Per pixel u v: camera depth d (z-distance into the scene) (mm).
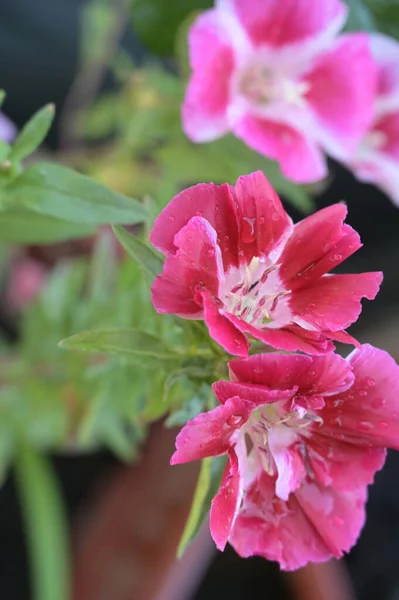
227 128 444
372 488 618
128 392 449
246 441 362
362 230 687
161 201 451
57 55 690
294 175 444
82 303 510
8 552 606
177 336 375
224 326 342
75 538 575
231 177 476
